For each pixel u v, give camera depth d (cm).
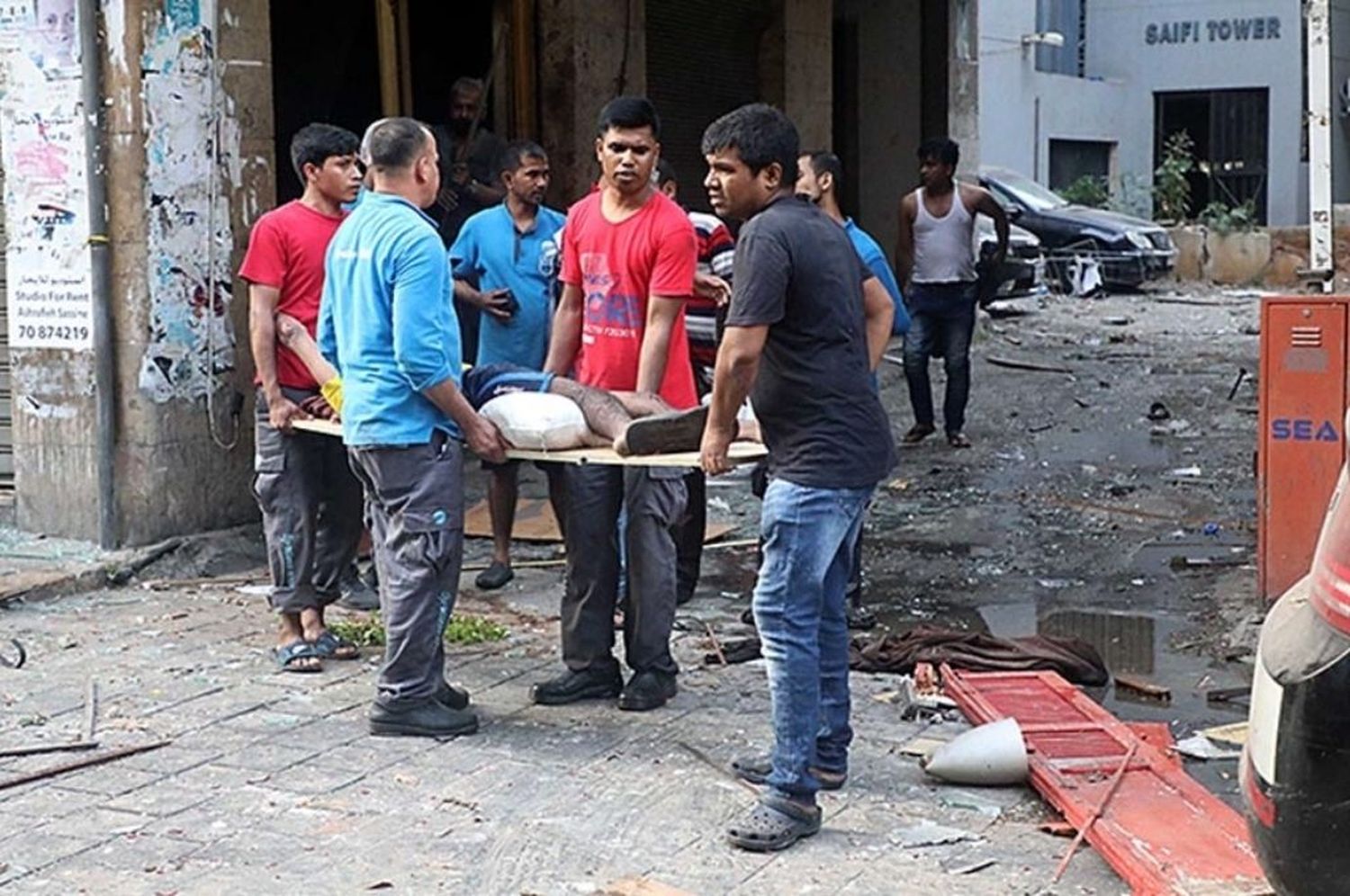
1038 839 504
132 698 643
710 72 1458
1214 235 2603
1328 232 787
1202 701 658
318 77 1131
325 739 597
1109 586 846
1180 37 3183
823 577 498
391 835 510
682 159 1426
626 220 621
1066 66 3203
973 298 1220
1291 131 3122
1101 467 1155
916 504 1042
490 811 529
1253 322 2030
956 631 728
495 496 818
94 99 838
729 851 497
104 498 852
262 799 539
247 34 888
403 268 569
